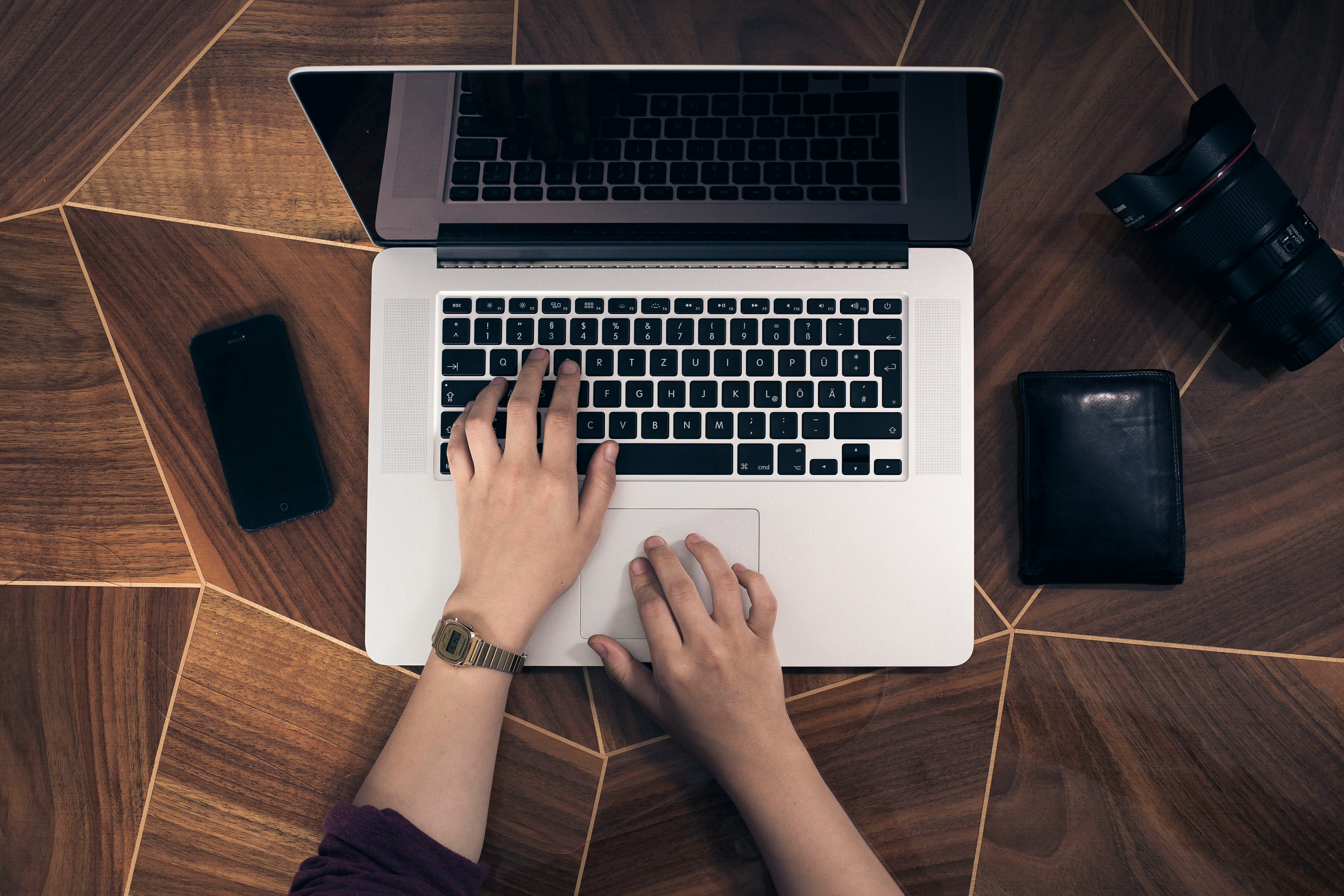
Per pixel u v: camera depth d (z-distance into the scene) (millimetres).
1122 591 725
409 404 707
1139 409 697
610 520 699
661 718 672
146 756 719
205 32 759
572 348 708
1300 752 706
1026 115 754
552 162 668
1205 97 705
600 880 708
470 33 760
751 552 700
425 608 697
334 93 611
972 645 696
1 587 734
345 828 579
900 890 657
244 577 734
